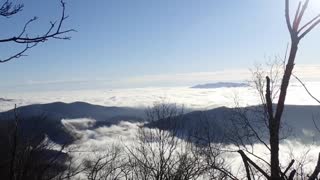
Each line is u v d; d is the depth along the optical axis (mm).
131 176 12945
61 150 4652
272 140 1958
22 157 3498
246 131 5320
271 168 1945
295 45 1970
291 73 1989
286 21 1976
